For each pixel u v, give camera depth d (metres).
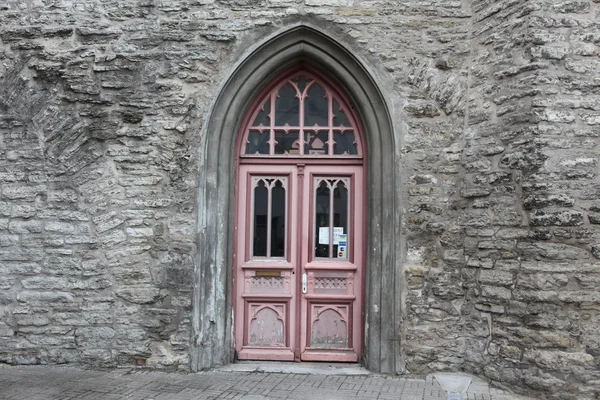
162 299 5.46
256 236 5.81
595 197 4.66
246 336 5.74
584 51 4.83
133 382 5.02
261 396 4.68
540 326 4.64
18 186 5.60
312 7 5.54
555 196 4.66
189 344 5.42
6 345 5.53
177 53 5.58
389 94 5.46
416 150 5.43
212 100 5.53
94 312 5.48
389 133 5.48
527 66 4.89
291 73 5.84
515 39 5.02
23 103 5.65
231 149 5.65
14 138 5.63
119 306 5.48
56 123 5.61
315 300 5.72
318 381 5.11
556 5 4.89
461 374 5.20
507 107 5.03
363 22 5.52
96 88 5.60
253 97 5.74
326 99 5.86
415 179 5.41
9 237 5.56
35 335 5.51
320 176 5.81
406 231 5.39
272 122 5.84
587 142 4.74
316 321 5.73
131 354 5.44
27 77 5.67
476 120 5.29
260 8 5.57
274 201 5.83
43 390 4.76
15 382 4.97
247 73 5.60
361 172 5.77
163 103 5.55
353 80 5.57
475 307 5.19
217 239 5.52
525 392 4.70
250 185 5.82
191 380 5.11
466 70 5.44
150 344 5.45
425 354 5.28
